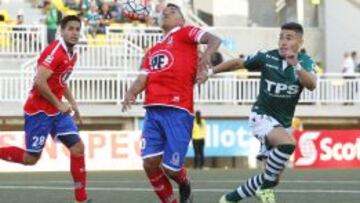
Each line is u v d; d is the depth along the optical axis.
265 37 79.69
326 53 81.56
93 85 65.19
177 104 22.98
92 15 72.06
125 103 23.58
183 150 23.05
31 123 27.30
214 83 67.31
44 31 69.25
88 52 68.12
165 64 23.06
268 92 24.30
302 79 23.69
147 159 23.31
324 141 64.31
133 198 30.92
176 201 23.95
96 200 30.08
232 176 47.84
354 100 70.06
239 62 24.36
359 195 32.03
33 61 65.88
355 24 81.69
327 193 33.03
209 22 83.06
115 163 60.84
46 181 43.22
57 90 27.27
